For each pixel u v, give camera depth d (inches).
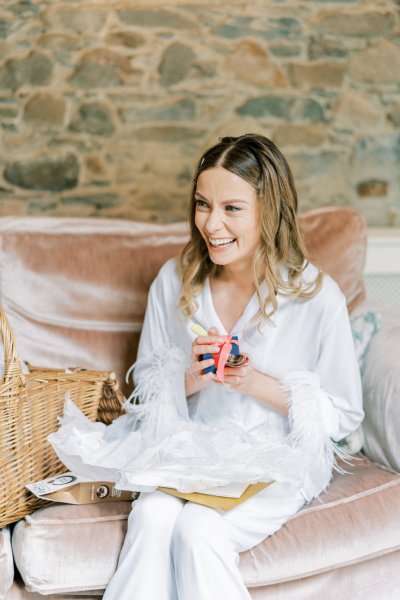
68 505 58.5
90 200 130.6
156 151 129.2
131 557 54.6
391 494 62.9
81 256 77.2
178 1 124.3
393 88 127.2
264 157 63.5
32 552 54.6
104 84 127.1
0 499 56.5
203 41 125.7
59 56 126.2
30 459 59.8
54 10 124.4
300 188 129.7
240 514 56.6
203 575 53.1
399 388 68.3
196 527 53.9
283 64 126.6
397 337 74.6
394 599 63.7
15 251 76.0
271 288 64.6
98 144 128.9
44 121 128.1
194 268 67.8
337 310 65.9
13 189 130.2
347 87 127.4
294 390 63.4
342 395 65.8
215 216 62.6
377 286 105.7
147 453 59.8
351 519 60.1
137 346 76.7
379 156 129.1
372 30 125.8
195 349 60.6
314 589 60.5
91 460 58.7
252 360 66.5
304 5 125.0
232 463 57.1
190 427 64.5
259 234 64.7
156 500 56.3
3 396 55.8
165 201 130.9
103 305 76.6
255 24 125.4
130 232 79.7
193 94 127.4
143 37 125.6
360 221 82.8
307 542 58.1
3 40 125.3
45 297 75.9
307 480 61.2
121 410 69.6
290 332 66.4
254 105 127.6
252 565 56.7
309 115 128.0
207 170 62.8
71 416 62.5
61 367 75.2
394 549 61.3
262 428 65.9
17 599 56.9
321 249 80.4
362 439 72.0
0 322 56.7
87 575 55.3
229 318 68.0
